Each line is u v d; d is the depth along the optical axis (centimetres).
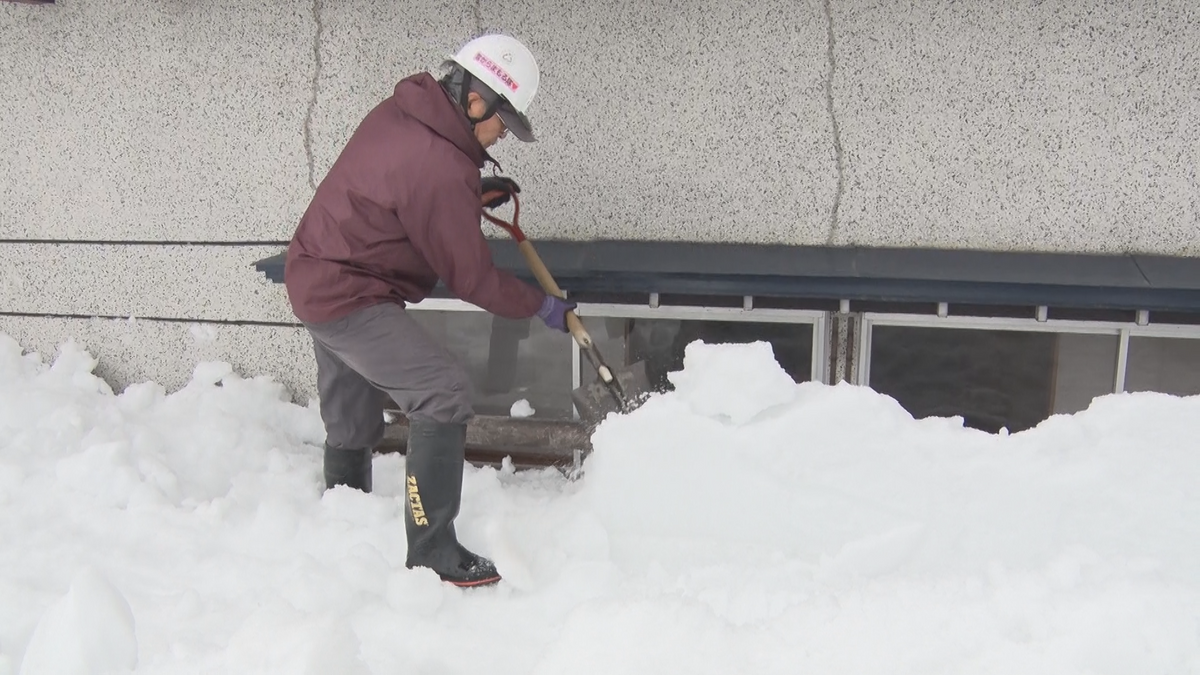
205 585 264
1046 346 323
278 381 384
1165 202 309
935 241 325
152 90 363
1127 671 200
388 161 258
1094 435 263
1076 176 312
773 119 324
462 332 361
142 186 374
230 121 360
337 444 312
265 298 376
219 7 350
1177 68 297
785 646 215
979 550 249
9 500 310
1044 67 304
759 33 318
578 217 344
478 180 266
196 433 349
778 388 269
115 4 356
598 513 274
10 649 233
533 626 245
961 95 311
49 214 385
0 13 364
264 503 297
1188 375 315
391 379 268
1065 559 228
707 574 254
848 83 316
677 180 335
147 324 389
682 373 282
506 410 364
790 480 264
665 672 210
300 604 246
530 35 332
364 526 294
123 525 296
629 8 323
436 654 232
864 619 218
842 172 324
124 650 208
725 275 313
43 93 371
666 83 327
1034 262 310
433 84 264
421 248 265
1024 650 205
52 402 363
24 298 396
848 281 310
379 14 340
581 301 344
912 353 331
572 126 337
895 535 253
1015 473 254
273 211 366
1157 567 227
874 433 263
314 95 352
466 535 289
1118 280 294
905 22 308
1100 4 297
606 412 305
